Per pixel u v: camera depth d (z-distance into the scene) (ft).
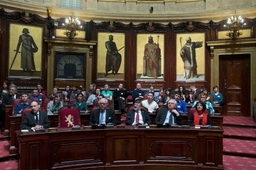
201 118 17.35
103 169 14.44
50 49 32.83
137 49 35.99
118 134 14.67
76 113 18.07
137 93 29.68
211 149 14.30
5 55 29.68
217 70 33.68
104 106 17.35
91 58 34.88
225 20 33.09
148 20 35.91
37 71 32.12
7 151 17.38
